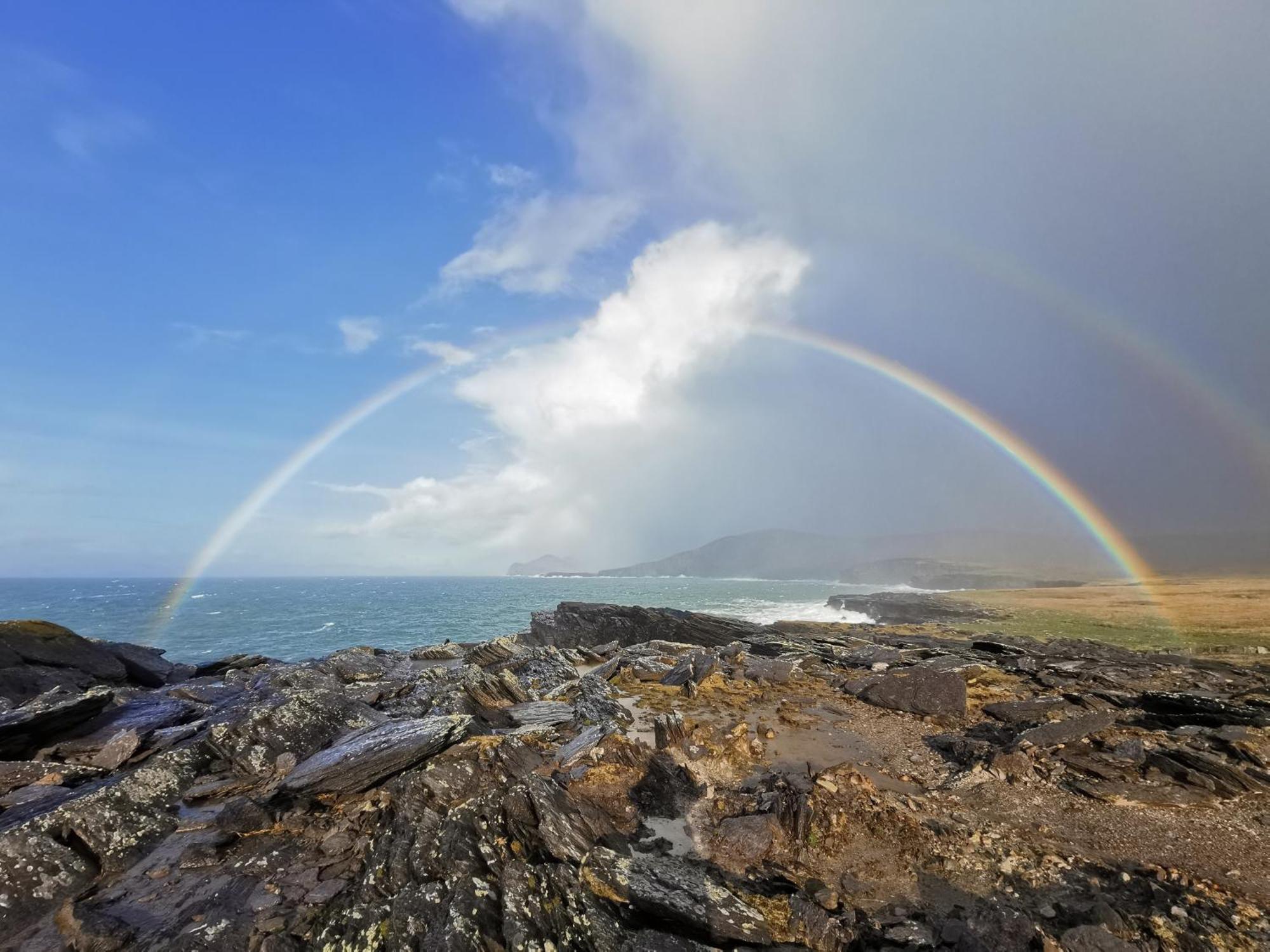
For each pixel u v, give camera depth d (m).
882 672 18.77
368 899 6.36
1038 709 13.23
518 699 15.44
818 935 5.93
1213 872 6.77
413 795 8.50
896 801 8.70
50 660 20.58
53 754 12.36
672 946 5.73
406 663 25.55
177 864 7.50
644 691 16.89
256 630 54.56
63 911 6.45
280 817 8.71
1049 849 7.27
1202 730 11.39
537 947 5.55
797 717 13.57
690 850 7.68
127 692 18.06
